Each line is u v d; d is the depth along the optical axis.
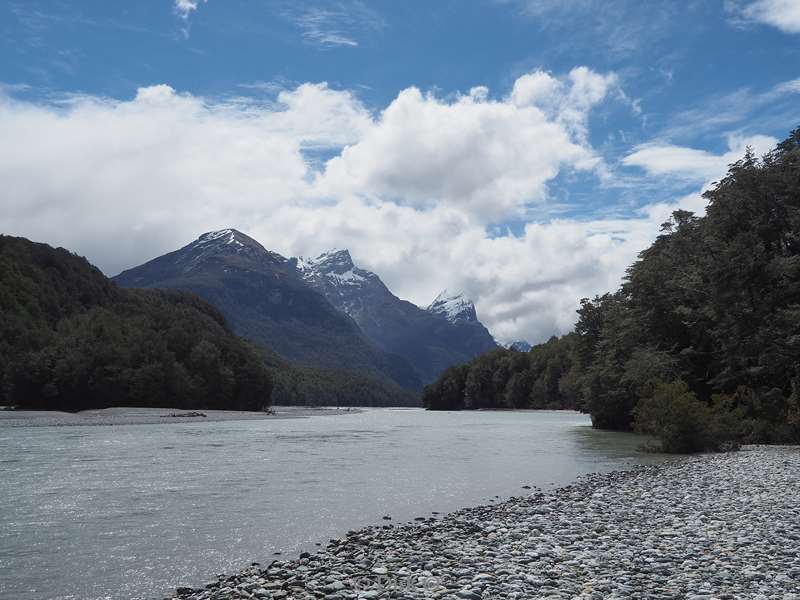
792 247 53.38
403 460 39.12
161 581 13.99
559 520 18.89
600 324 85.31
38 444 48.91
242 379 148.00
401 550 15.51
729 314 51.12
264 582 12.95
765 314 49.56
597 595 11.08
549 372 183.38
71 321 142.00
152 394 124.38
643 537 16.12
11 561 15.59
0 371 118.25
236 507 22.84
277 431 72.06
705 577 12.20
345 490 26.81
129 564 15.34
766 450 41.28
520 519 19.25
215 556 16.08
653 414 46.47
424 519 20.20
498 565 13.50
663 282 62.16
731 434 45.81
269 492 26.25
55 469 33.12
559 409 177.12
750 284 50.78
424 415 152.12
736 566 12.95
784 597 10.80
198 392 134.12
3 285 139.88
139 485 27.92
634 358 61.03
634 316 65.31
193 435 62.38
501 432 71.94
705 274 54.44
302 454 43.09
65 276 167.12
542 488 27.33
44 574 14.54
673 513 19.53
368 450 46.59
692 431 43.66
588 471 33.34
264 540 17.81
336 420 112.69
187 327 153.50
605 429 77.12
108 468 33.81
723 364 55.94
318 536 18.30
